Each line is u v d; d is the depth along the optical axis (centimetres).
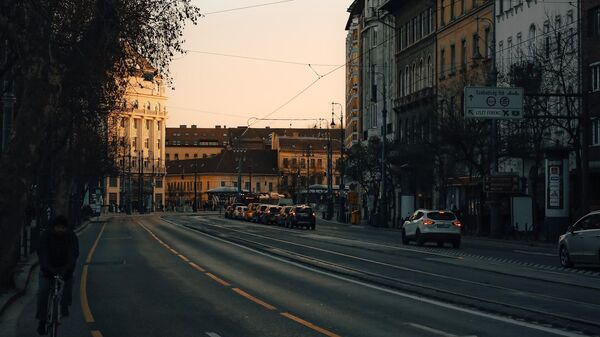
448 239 3697
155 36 2573
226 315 1437
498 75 4959
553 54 4656
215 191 13338
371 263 2669
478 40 6141
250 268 2467
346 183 12462
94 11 2034
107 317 1427
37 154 1595
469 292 1788
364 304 1581
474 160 5031
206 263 2678
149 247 3641
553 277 2175
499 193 4644
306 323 1329
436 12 7181
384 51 9219
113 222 7825
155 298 1706
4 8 1628
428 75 7400
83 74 2058
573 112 4216
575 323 1310
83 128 4666
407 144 6303
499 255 3136
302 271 2356
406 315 1417
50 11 2130
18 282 1945
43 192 4194
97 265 2616
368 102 9925
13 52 2075
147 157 16525
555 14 4906
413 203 6575
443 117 5216
